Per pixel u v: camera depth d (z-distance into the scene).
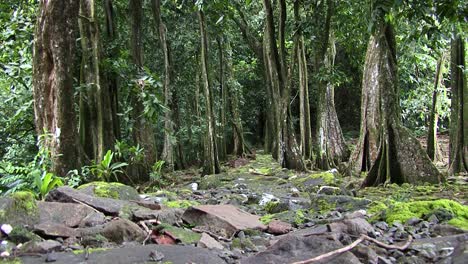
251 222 4.84
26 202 4.03
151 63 14.02
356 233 4.17
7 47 9.77
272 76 13.22
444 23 9.75
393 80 9.35
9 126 11.13
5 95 11.57
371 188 8.78
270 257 3.36
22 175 7.00
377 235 4.21
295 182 9.91
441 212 4.77
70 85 7.60
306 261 3.16
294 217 5.45
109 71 10.05
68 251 3.47
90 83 9.06
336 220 4.86
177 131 15.91
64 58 7.54
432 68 16.03
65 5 7.53
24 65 9.58
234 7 15.89
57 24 7.50
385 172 9.19
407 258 3.46
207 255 3.40
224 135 18.03
